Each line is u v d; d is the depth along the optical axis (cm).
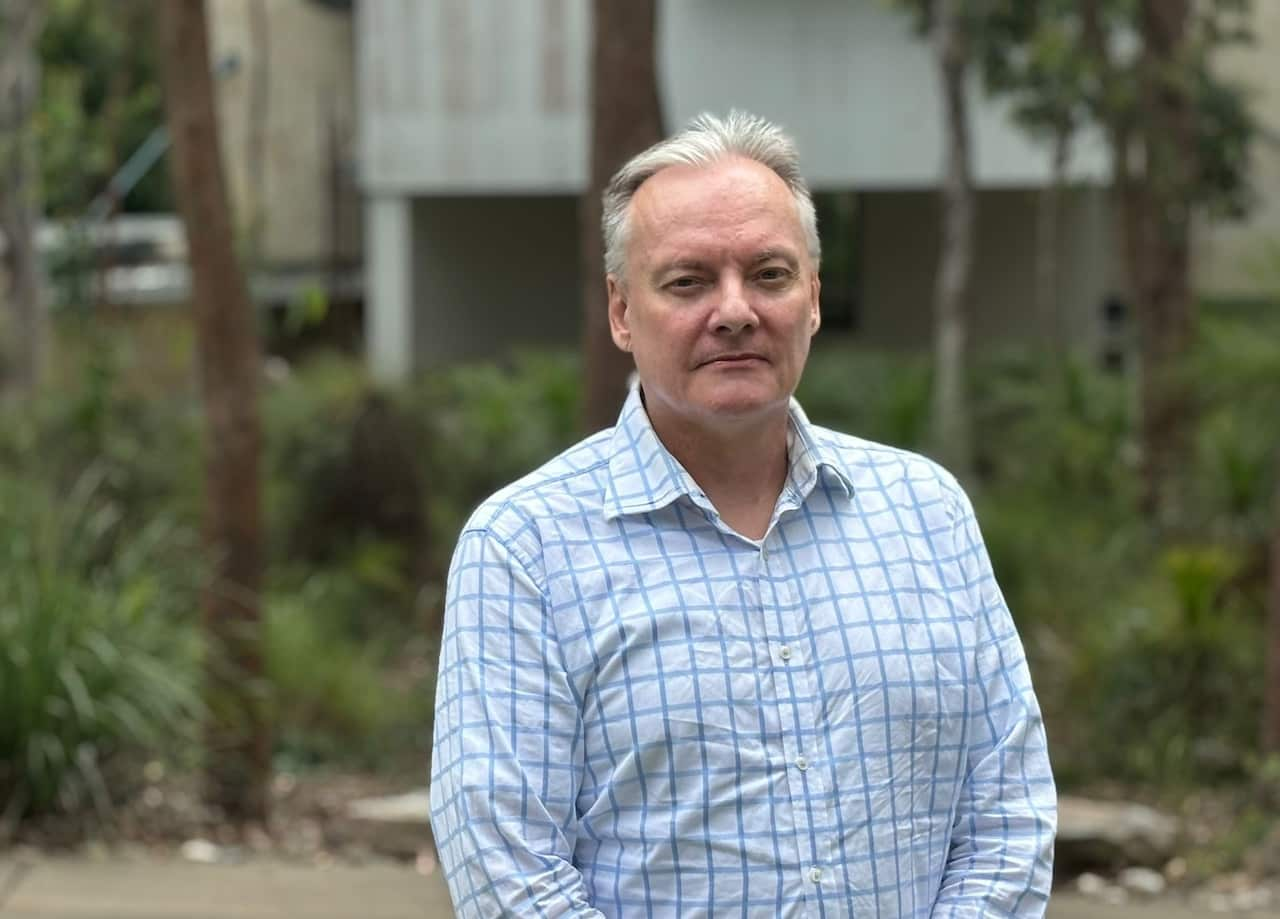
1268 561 967
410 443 1292
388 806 725
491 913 214
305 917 576
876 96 1880
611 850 219
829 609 225
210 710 726
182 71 728
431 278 2111
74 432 1138
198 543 962
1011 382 1508
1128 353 1576
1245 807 746
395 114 2003
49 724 661
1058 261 2027
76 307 1313
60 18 1530
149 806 711
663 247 225
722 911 215
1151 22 1266
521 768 217
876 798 220
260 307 1555
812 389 1573
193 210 738
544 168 1975
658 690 217
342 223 2311
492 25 1966
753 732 218
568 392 1446
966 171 1441
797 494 230
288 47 2192
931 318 2147
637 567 222
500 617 221
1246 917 590
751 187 225
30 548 716
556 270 2314
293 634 1005
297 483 1277
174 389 1326
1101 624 959
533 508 225
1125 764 870
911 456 243
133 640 702
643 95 631
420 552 1273
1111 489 1255
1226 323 1034
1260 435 995
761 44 1892
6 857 632
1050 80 1426
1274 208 1738
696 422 228
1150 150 1259
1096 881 652
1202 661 901
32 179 1369
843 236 2181
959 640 229
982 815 229
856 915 218
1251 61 1870
